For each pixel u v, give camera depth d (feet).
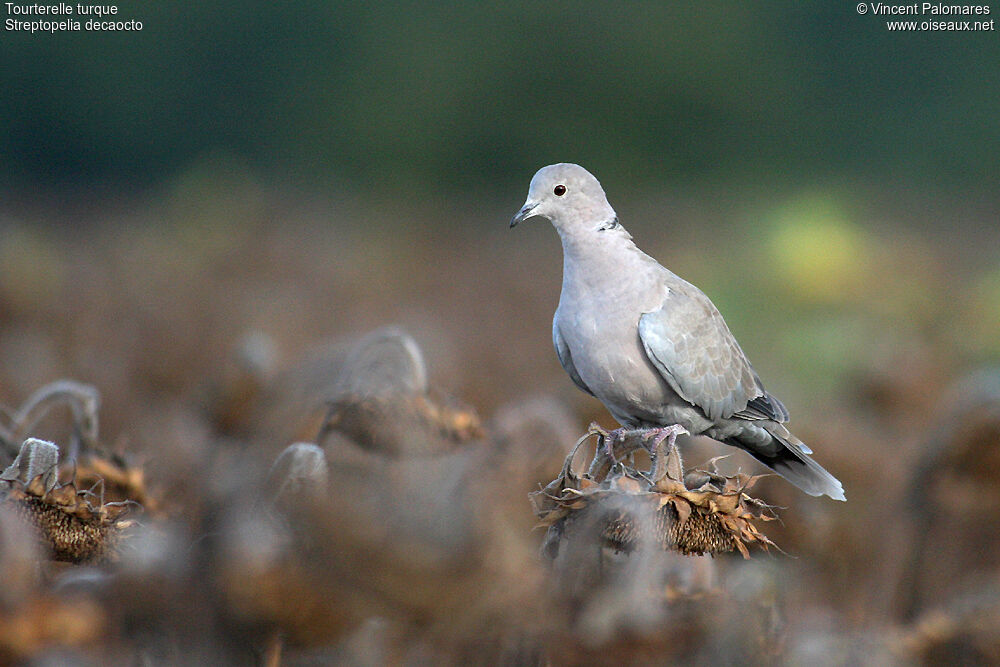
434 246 88.84
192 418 30.58
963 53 155.74
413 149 142.41
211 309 56.24
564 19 145.59
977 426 24.22
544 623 11.55
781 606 14.44
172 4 158.71
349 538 10.45
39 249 63.93
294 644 10.69
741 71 147.43
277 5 157.58
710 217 107.76
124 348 46.78
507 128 144.25
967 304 59.62
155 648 10.87
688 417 23.25
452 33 149.28
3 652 10.60
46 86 161.38
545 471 15.02
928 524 24.61
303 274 72.18
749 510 14.17
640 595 12.48
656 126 146.20
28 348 46.21
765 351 56.39
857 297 65.05
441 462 14.02
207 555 10.78
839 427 35.78
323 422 16.40
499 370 45.39
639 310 22.57
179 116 159.74
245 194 86.89
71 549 13.06
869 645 18.76
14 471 13.20
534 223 112.06
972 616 18.71
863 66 157.99
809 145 151.64
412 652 10.78
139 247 78.13
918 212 113.09
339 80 152.25
